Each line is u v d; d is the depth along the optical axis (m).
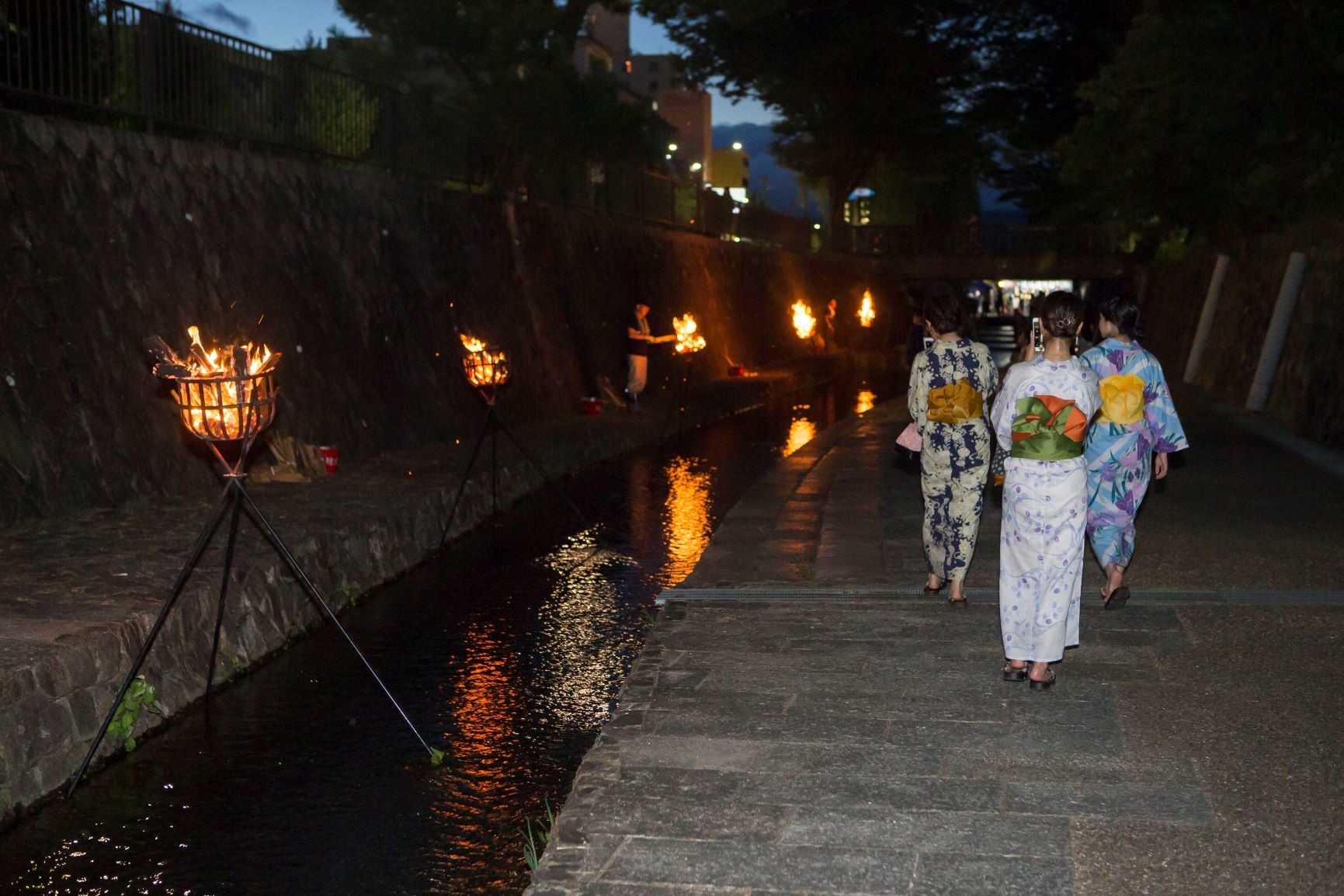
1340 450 13.75
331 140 14.56
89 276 9.61
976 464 6.56
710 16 40.19
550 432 16.41
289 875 4.39
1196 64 20.97
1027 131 46.94
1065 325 5.19
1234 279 24.38
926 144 49.06
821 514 10.49
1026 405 5.16
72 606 6.08
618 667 6.89
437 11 20.19
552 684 6.60
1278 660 5.65
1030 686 5.30
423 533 10.02
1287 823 3.89
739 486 13.94
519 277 18.61
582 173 23.67
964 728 4.84
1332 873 3.55
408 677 6.74
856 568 7.90
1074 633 5.45
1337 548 8.17
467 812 4.92
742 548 8.97
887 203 67.12
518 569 9.52
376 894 4.24
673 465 15.81
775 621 6.62
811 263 41.72
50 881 4.36
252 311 11.41
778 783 4.30
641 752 4.63
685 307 27.05
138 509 9.16
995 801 4.11
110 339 9.62
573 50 23.50
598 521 11.66
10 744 4.91
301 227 12.92
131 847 4.62
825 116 47.03
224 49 12.45
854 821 3.97
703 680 5.56
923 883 3.53
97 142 10.20
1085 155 26.08
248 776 5.32
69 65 10.20
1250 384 20.55
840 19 42.06
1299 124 20.52
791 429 20.75
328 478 11.27
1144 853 3.69
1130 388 6.23
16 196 9.09
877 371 38.34
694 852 3.76
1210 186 25.64
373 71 20.30
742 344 31.61
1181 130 24.30
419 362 14.59
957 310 6.57
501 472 12.49
